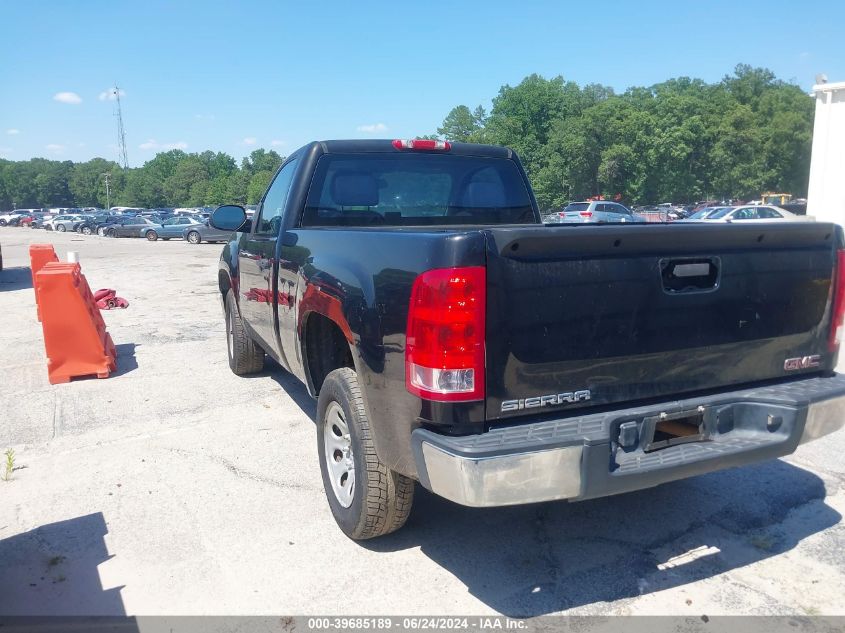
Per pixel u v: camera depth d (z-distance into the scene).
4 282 16.38
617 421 2.76
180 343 8.62
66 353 6.73
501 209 5.10
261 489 4.23
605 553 3.45
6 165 179.38
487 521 3.79
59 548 3.55
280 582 3.21
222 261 6.77
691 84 95.50
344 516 3.53
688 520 3.78
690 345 3.04
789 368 3.35
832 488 4.16
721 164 70.81
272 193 5.33
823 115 16.25
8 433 5.29
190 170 154.12
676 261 2.98
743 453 2.93
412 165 4.79
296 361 4.33
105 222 48.62
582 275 2.78
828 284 3.39
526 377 2.72
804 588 3.11
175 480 4.38
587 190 70.38
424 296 2.66
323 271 3.52
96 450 4.91
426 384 2.67
